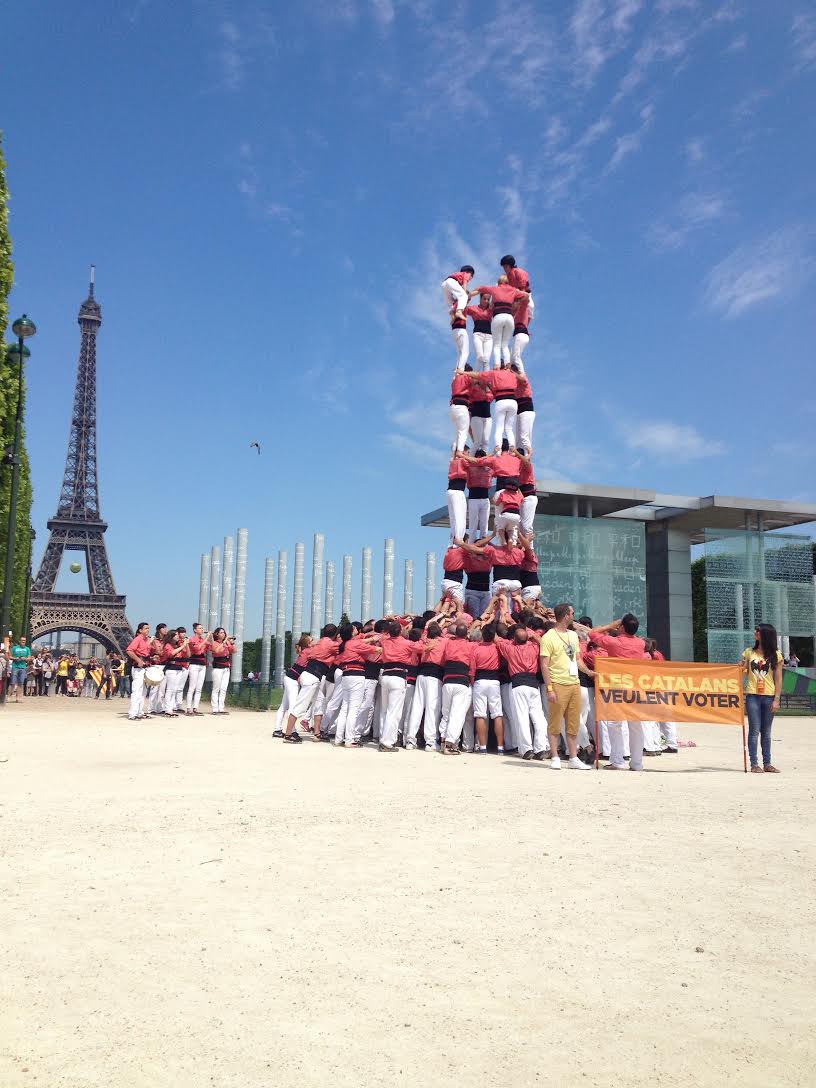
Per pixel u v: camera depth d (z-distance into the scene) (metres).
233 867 7.46
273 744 18.41
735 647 41.78
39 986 4.91
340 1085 3.89
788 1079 4.00
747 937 5.87
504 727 19.17
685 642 45.06
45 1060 4.07
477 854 8.02
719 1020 4.59
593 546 39.56
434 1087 3.88
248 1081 3.91
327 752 17.25
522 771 14.60
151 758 15.19
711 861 7.90
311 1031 4.41
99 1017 4.54
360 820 9.56
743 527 45.56
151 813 9.85
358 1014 4.61
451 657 18.12
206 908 6.32
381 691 18.95
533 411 23.56
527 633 17.48
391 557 46.28
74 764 14.20
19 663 36.97
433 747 18.56
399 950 5.54
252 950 5.50
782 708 37.66
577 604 38.97
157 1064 4.05
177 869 7.38
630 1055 4.20
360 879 7.12
